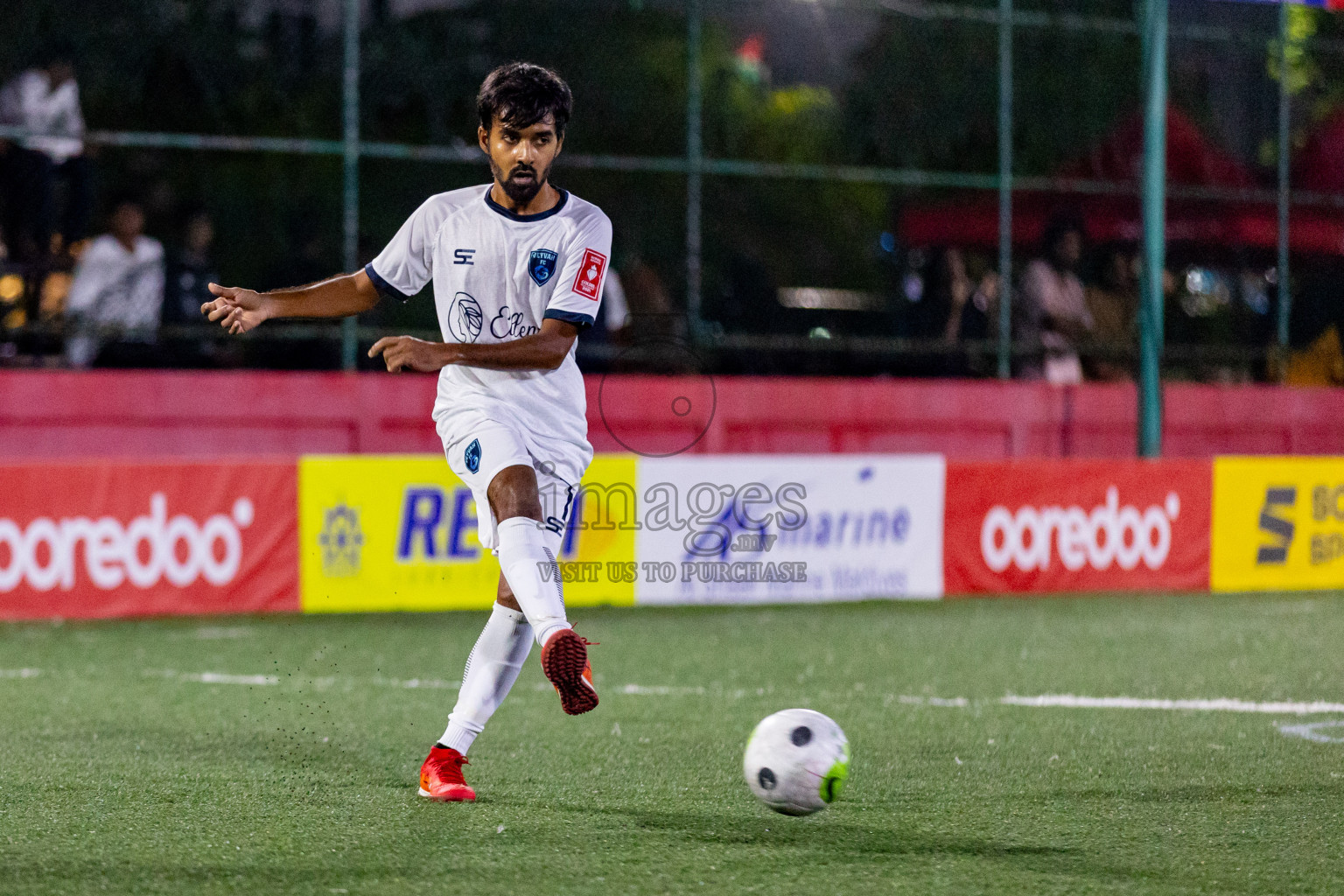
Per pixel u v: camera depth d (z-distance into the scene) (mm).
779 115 46062
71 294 39219
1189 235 47906
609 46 44688
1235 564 38688
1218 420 46375
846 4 46125
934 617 33688
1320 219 49156
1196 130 48562
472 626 32188
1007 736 20375
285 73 43406
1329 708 22750
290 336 40594
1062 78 47438
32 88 39562
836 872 13297
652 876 13148
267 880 12977
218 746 19359
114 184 42062
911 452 44094
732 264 44844
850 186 45625
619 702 23141
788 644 29688
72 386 38344
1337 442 47844
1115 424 45688
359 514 33219
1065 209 46344
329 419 40219
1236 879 13172
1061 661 27703
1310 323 49156
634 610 34656
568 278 15586
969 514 36875
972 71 46625
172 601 32344
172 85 42531
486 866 13445
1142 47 46000
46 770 17750
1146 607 35562
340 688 24484
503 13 44156
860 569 36000
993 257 45531
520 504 15164
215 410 39406
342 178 43094
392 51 43656
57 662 27000
